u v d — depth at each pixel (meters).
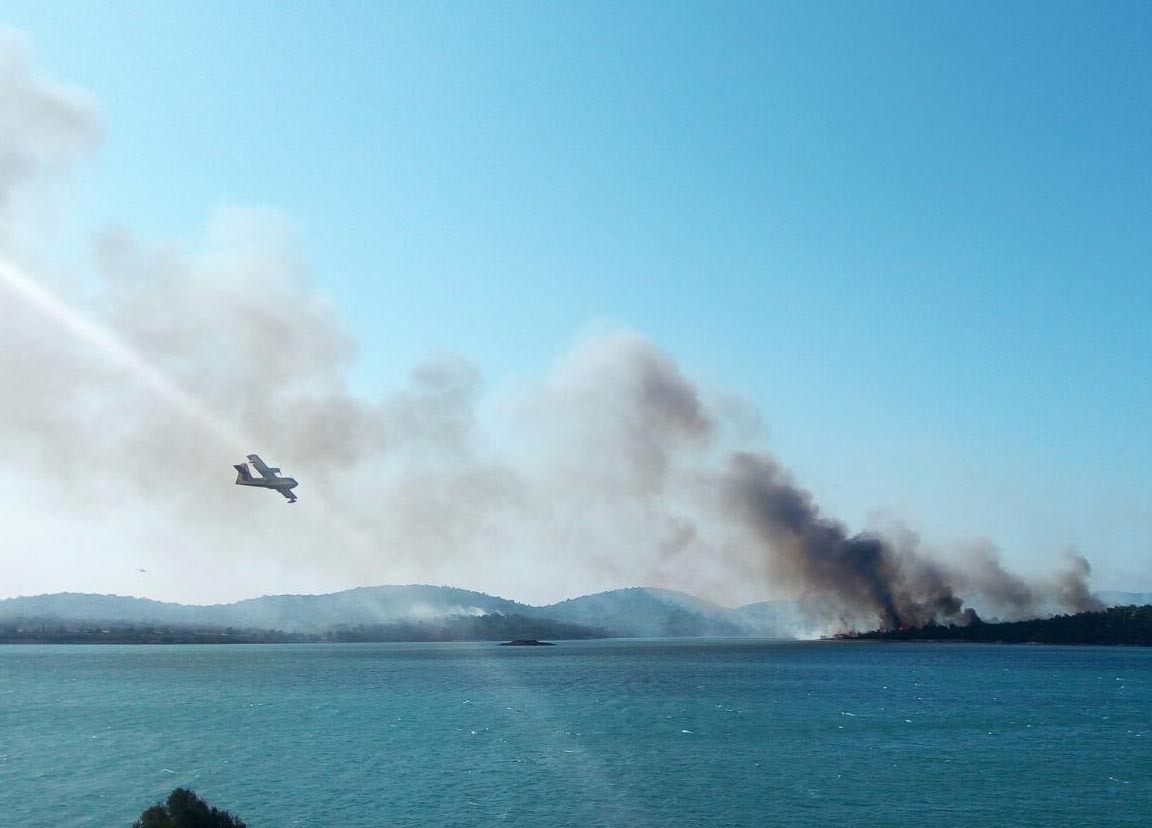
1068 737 108.38
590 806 72.44
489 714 134.62
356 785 80.31
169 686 198.75
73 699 167.12
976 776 83.81
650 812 70.69
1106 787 79.19
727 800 74.50
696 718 127.44
